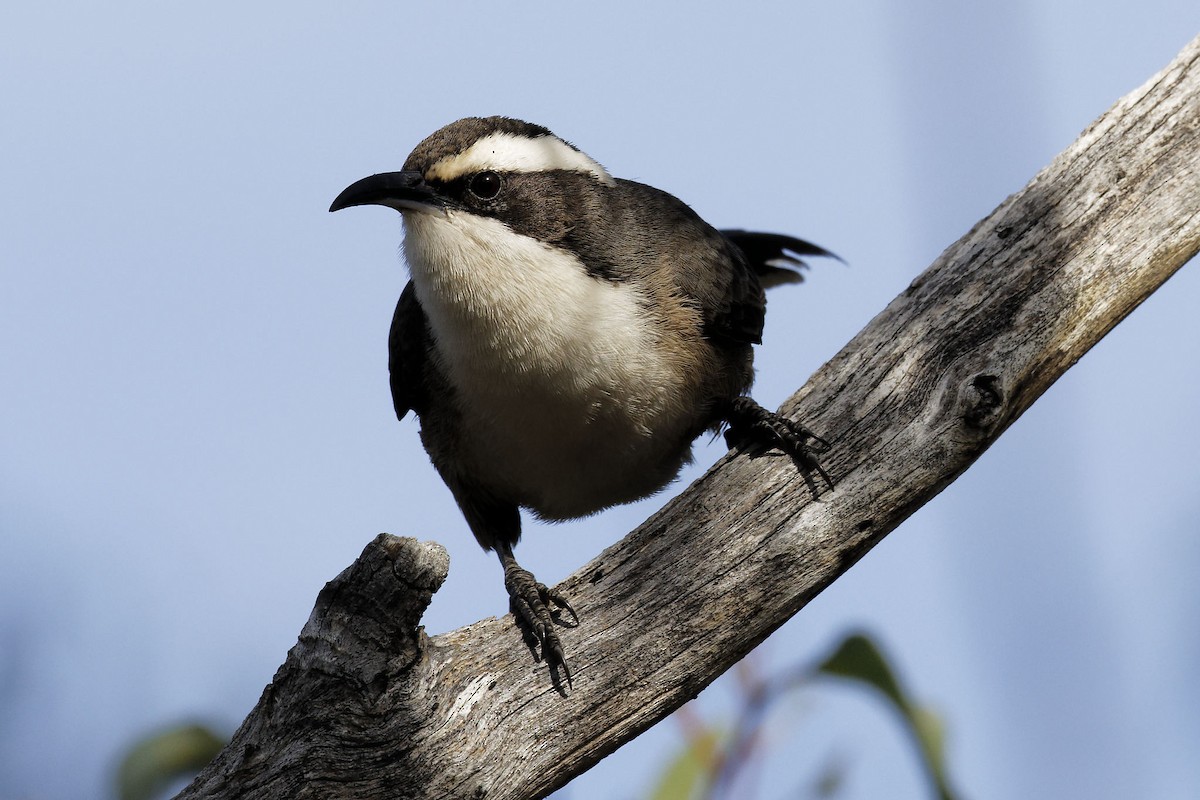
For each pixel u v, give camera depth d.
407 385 11.82
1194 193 9.27
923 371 9.11
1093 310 9.19
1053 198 9.37
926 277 9.43
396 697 8.07
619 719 8.73
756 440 9.23
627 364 10.50
